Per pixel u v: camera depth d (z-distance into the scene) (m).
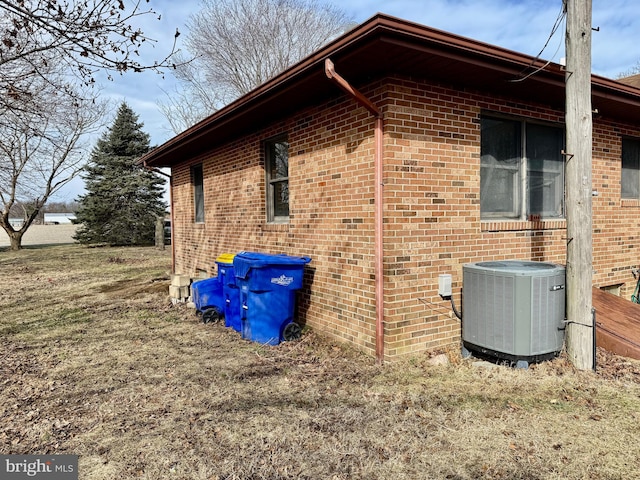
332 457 2.82
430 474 2.63
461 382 3.97
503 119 5.45
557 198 6.09
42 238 33.19
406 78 4.47
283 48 23.64
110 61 4.61
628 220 7.05
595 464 2.69
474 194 5.02
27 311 7.86
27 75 5.21
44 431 3.27
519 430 3.12
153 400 3.79
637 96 5.62
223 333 6.00
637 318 5.36
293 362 4.70
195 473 2.69
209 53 22.69
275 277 5.34
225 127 6.91
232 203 8.04
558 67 4.50
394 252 4.45
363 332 4.80
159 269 13.97
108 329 6.38
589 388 3.80
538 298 4.13
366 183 4.68
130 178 26.20
